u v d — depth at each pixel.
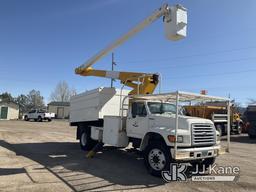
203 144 8.43
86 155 11.82
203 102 11.63
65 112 73.12
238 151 14.84
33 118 47.25
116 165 9.97
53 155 11.89
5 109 57.84
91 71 14.84
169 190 7.05
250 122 23.55
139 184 7.54
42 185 7.24
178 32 8.98
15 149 13.26
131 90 12.80
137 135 9.69
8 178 7.85
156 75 11.27
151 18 10.17
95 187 7.19
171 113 9.80
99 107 12.34
